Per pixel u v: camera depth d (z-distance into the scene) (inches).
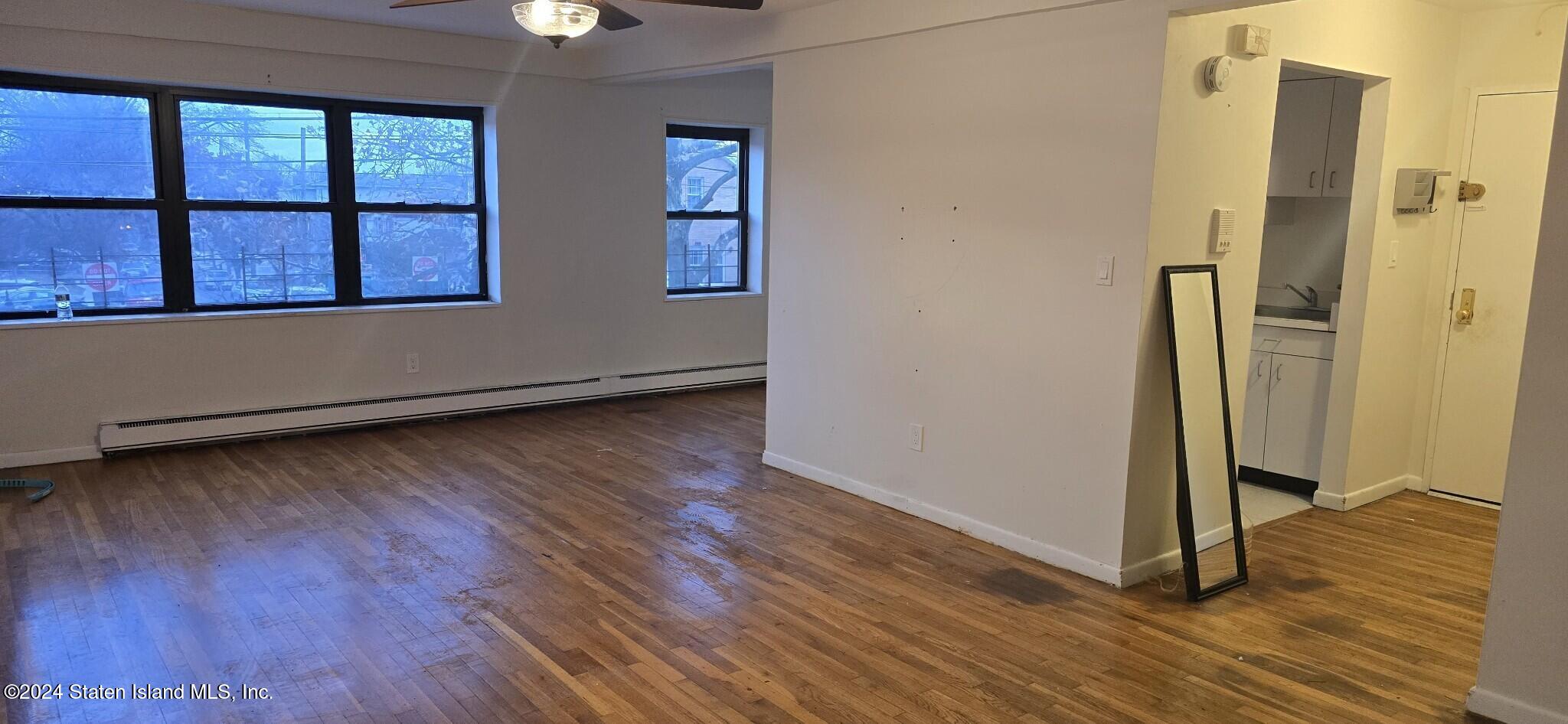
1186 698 112.6
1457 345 190.2
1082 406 147.6
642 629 128.2
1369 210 174.7
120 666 115.6
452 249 252.7
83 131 201.6
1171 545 153.0
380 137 237.6
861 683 114.8
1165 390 144.7
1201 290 145.1
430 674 114.9
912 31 166.2
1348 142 187.0
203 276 219.1
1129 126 136.7
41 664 115.6
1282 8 148.5
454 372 248.8
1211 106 141.2
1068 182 145.7
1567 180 98.4
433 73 233.5
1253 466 201.9
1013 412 158.1
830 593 141.5
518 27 223.9
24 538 157.3
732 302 298.8
